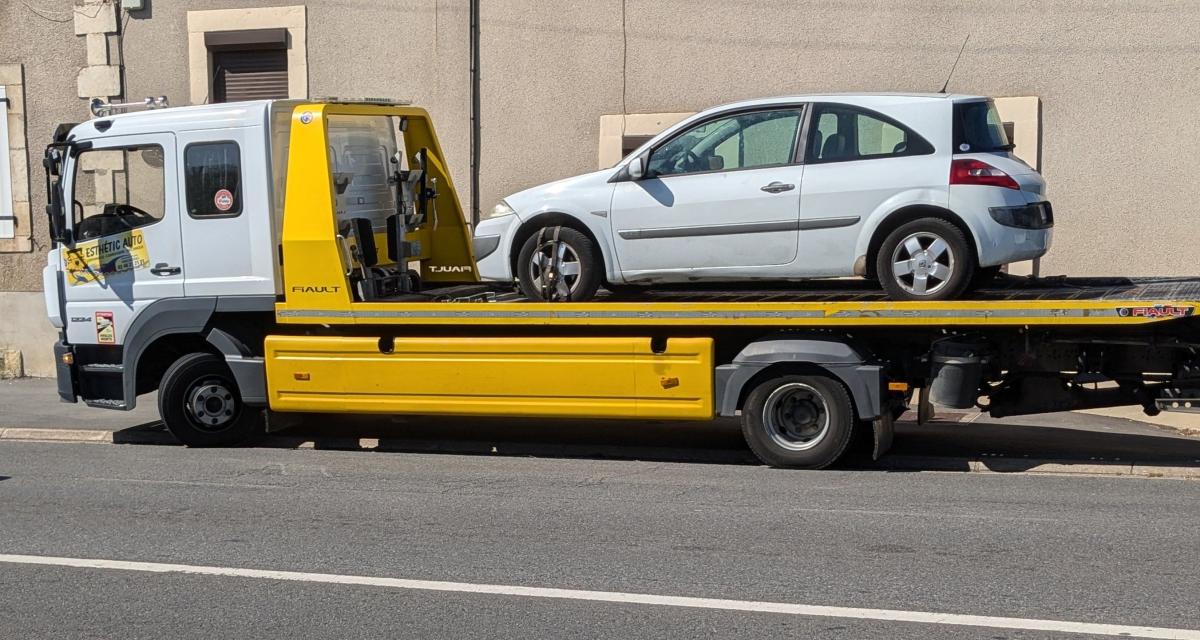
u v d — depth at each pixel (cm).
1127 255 1266
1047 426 1149
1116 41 1248
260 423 1098
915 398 1141
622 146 1402
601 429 1132
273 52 1534
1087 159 1268
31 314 1595
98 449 1081
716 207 934
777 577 643
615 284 990
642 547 707
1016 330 915
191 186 1041
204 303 1048
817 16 1332
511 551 704
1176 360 895
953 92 1300
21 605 627
